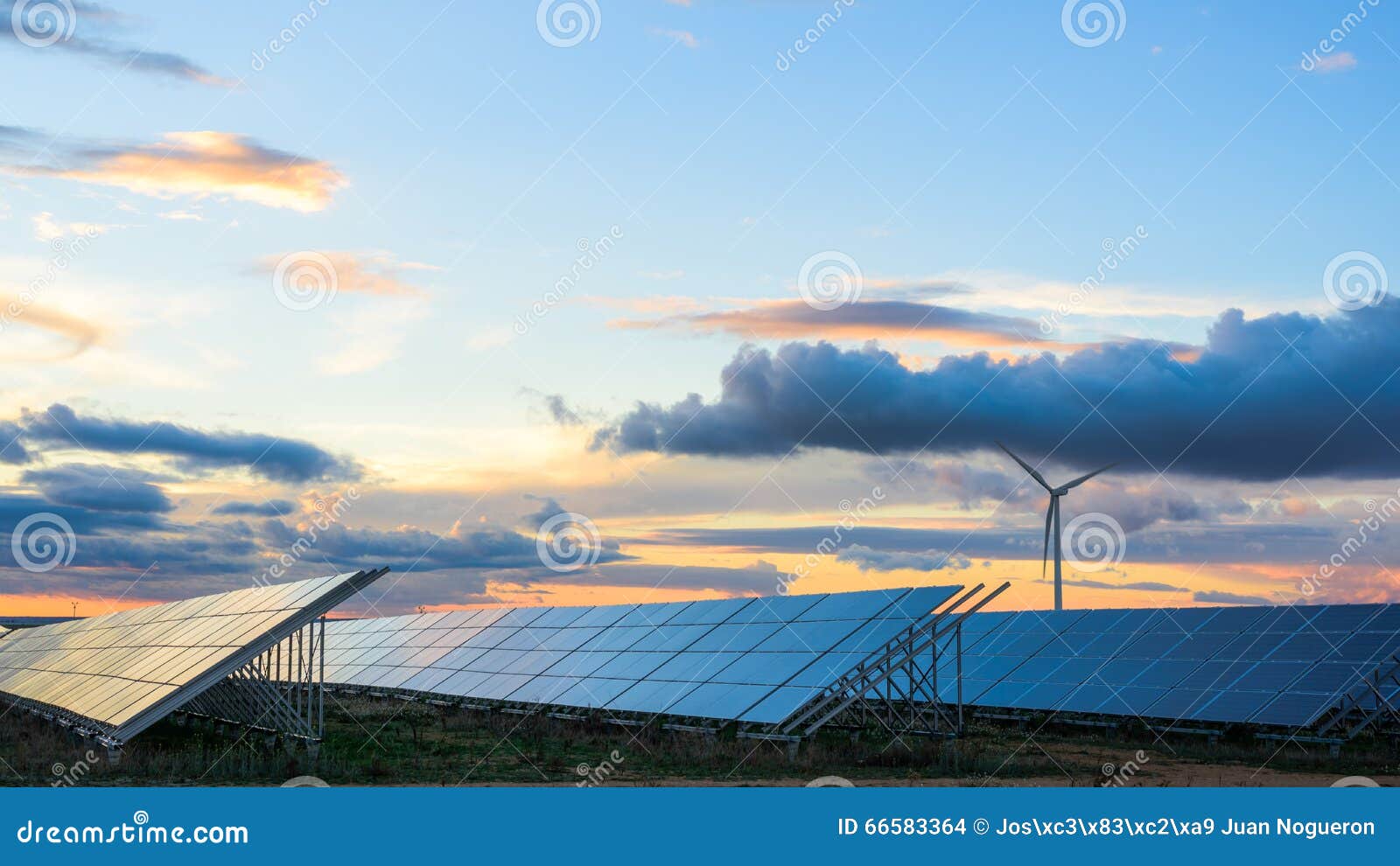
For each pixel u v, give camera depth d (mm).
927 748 32781
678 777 28719
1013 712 46531
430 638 67500
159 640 43000
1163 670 41250
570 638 52500
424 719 45281
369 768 29484
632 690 41062
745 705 34750
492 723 42438
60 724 40000
